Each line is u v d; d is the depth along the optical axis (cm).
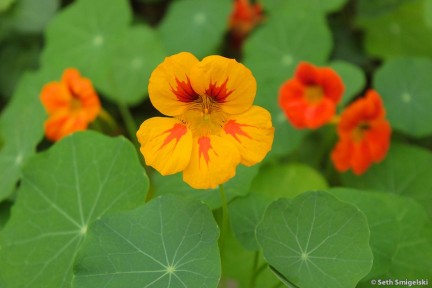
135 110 78
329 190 60
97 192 59
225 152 54
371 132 67
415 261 60
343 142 67
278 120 72
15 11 79
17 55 80
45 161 60
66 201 60
